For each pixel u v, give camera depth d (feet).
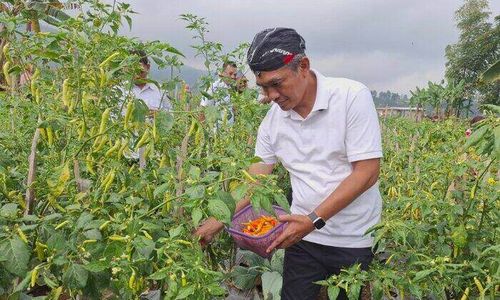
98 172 9.03
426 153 18.08
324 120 9.42
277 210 12.29
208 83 12.96
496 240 9.94
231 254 13.60
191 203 6.75
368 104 9.26
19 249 6.54
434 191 12.90
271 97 8.84
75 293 7.82
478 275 9.20
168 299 6.46
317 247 10.12
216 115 7.97
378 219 10.30
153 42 7.57
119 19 8.55
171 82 9.37
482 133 7.45
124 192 8.52
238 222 12.08
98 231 7.13
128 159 10.36
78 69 7.75
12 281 7.57
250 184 7.04
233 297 13.84
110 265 6.73
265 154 10.75
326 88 9.29
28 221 7.49
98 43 7.86
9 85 9.49
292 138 9.94
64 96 7.88
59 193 7.66
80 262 7.23
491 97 133.49
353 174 9.18
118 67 7.40
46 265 6.81
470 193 10.15
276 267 13.98
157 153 10.19
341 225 9.89
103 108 8.61
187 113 8.06
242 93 13.94
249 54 8.57
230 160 7.28
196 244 8.16
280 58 8.36
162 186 7.73
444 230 10.32
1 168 7.86
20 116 11.24
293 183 10.44
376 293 8.46
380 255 13.55
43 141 8.95
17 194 8.23
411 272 8.78
